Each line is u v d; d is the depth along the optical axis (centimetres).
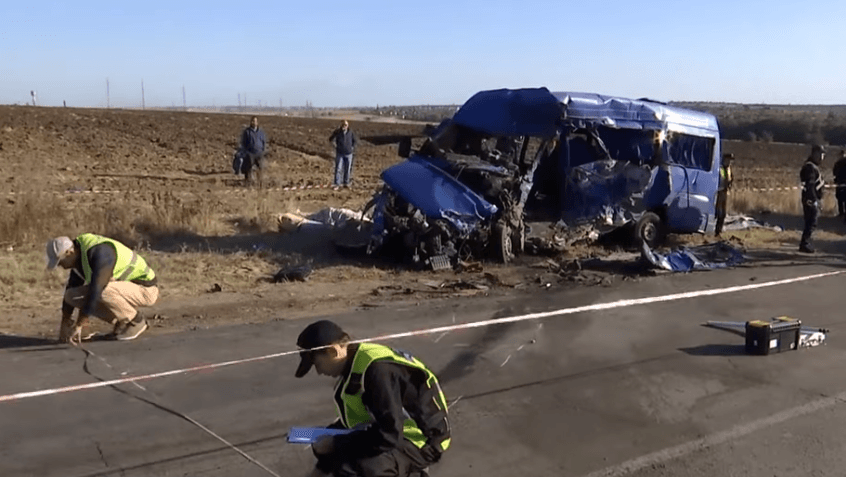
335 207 1812
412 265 1279
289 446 604
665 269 1330
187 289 1083
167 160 2753
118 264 830
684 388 760
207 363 780
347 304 1045
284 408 676
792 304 1118
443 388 741
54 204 1443
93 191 1889
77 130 3409
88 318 819
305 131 4322
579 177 1420
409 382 408
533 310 1042
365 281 1184
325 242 1411
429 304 1057
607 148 1479
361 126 5156
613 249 1509
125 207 1554
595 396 733
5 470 549
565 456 606
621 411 698
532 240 1387
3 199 1636
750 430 664
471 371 791
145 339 854
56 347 814
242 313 978
